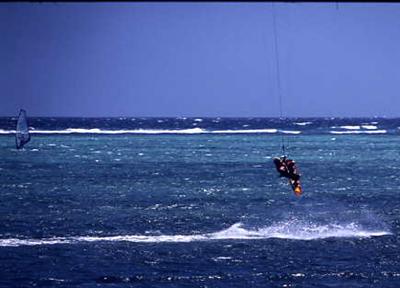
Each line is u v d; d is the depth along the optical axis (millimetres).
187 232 149500
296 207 185125
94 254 128375
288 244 137750
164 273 116000
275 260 124875
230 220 164000
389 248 135250
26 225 154250
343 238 143875
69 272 116312
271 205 187625
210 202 190750
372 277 115125
